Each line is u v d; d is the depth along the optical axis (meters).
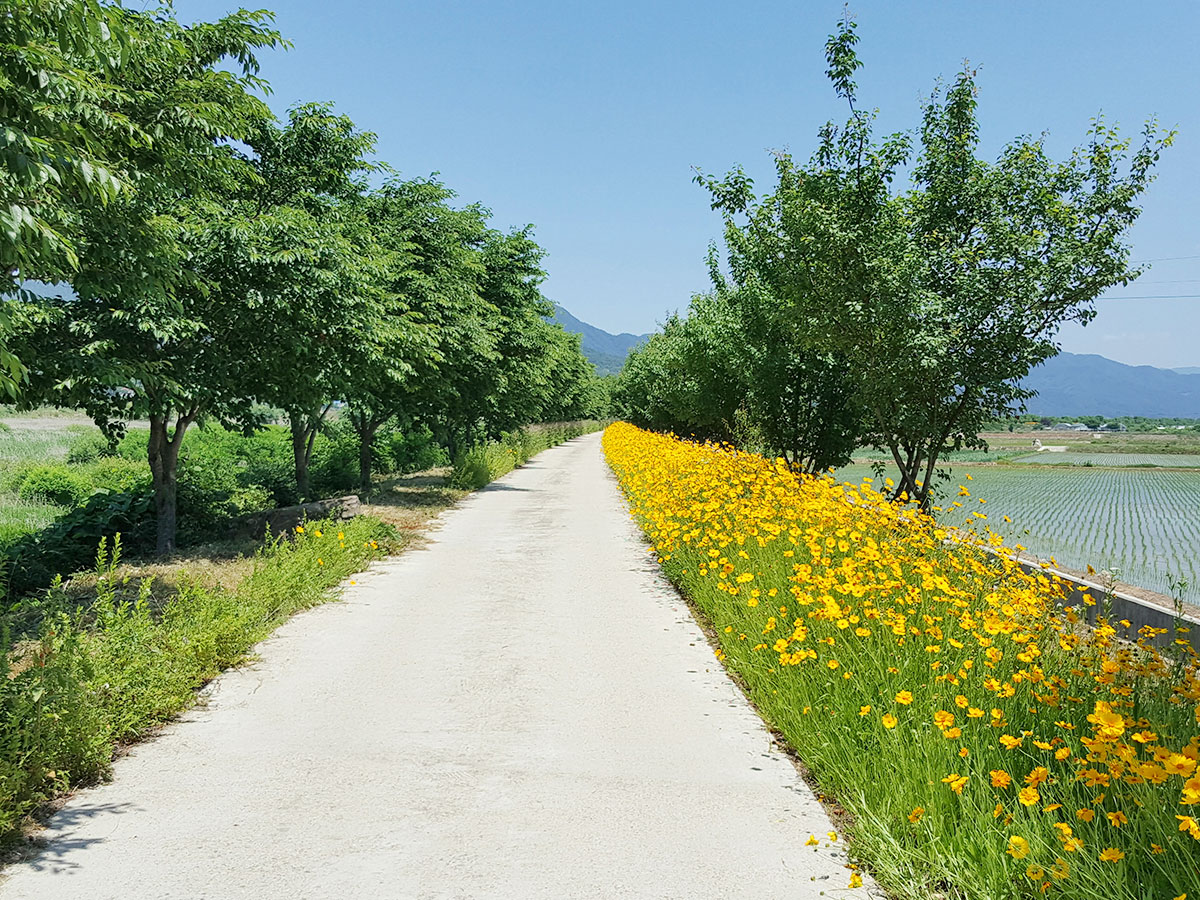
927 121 10.05
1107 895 2.44
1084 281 8.62
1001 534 16.45
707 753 4.48
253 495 16.72
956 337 8.84
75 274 6.64
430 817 3.69
